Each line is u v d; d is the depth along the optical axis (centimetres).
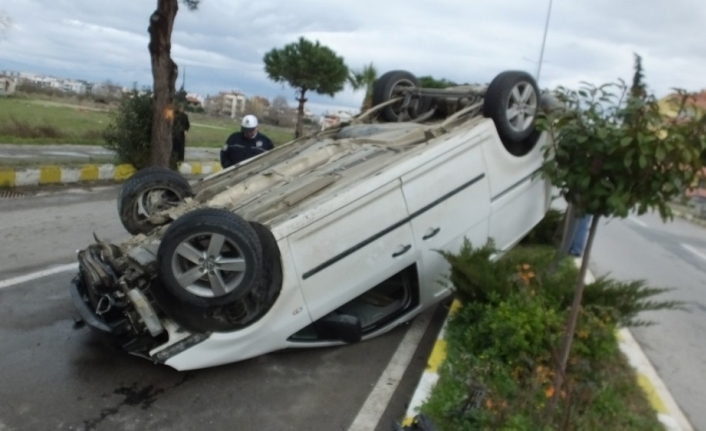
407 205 505
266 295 440
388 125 652
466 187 554
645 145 307
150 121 1344
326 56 2445
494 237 604
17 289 590
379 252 495
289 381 466
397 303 562
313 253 459
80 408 400
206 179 619
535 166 642
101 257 464
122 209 555
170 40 1223
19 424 372
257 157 642
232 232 411
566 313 490
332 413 423
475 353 479
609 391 430
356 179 500
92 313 433
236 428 395
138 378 448
